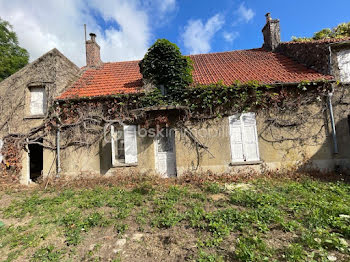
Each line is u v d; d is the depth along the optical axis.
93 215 4.32
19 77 8.04
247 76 7.65
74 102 7.58
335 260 2.62
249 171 7.07
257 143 7.15
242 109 7.18
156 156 7.54
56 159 7.63
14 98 8.01
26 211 4.85
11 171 7.80
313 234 3.15
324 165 6.93
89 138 7.56
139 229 3.77
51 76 7.95
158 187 6.23
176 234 3.52
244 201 4.60
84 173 7.48
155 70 7.45
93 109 7.54
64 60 8.53
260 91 6.96
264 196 4.73
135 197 5.37
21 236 3.72
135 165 7.28
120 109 7.38
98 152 7.51
